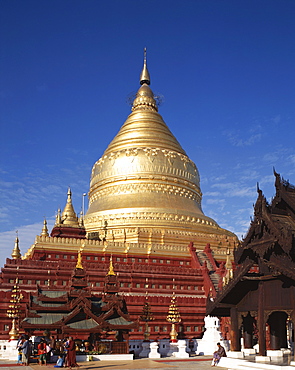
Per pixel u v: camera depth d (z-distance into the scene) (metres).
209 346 57.41
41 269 65.75
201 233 86.25
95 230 84.81
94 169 101.62
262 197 30.22
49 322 44.53
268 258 29.61
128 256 76.06
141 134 100.62
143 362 42.84
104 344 46.94
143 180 92.38
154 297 65.19
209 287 69.50
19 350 42.31
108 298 48.91
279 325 35.16
